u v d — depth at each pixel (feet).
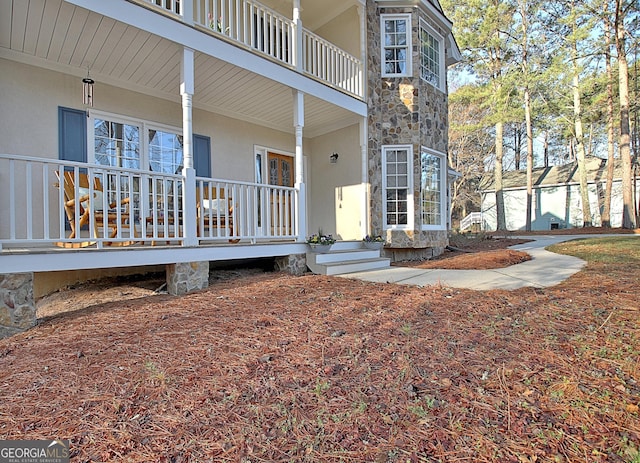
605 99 53.93
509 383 6.95
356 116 26.21
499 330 9.59
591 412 5.94
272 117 26.05
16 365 8.49
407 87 26.99
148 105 20.80
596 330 9.12
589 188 66.03
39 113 17.02
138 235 20.24
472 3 51.80
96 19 13.62
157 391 7.14
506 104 52.01
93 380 7.64
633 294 11.98
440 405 6.37
